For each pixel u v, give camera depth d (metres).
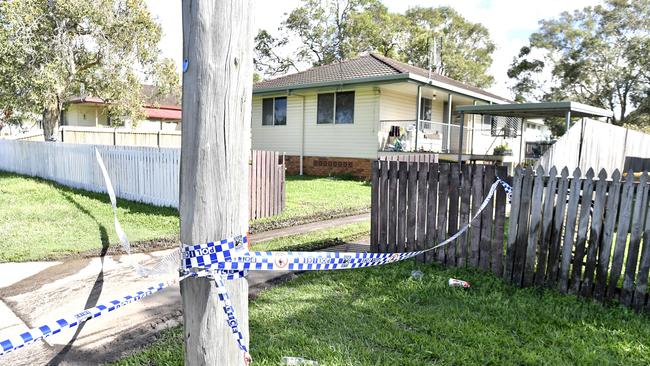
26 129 19.55
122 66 14.55
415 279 4.20
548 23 36.97
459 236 4.54
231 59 1.61
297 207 8.47
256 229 6.71
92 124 23.14
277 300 3.67
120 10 14.14
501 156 17.00
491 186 4.27
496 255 4.31
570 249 3.81
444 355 2.73
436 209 4.68
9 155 14.48
